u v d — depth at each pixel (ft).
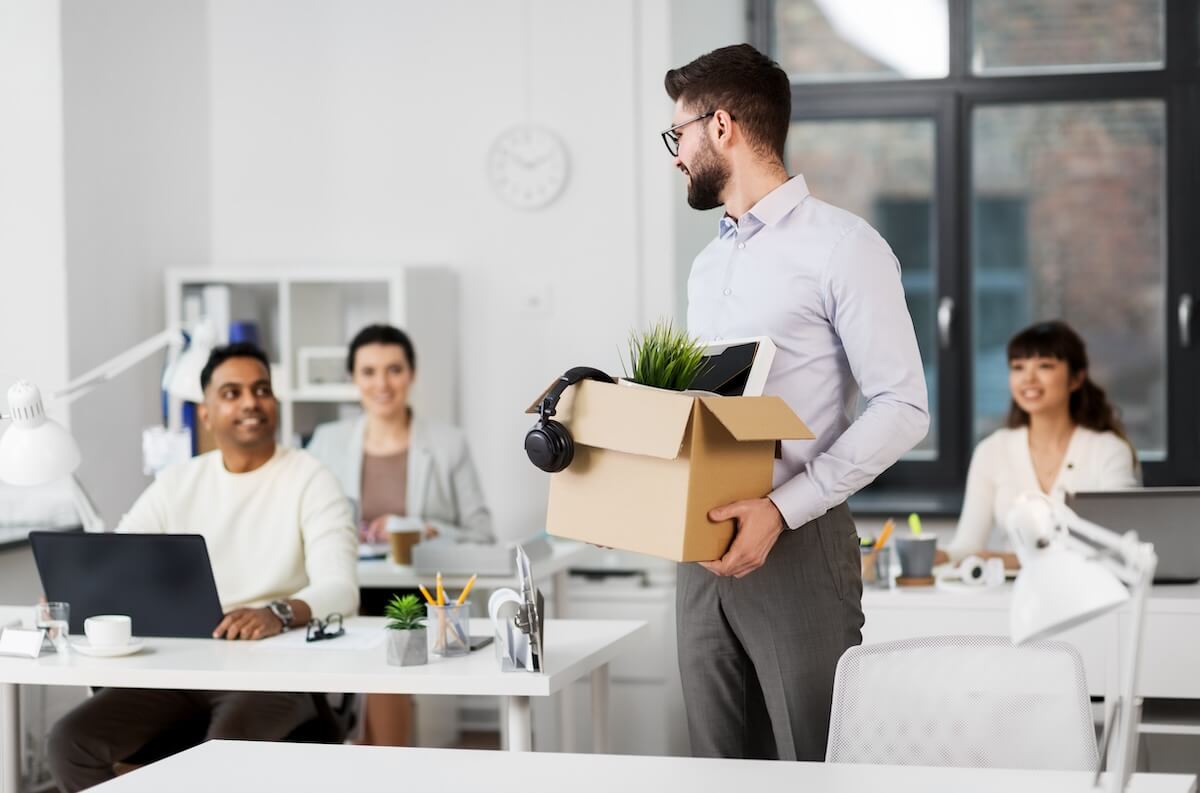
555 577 12.94
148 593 8.79
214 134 16.69
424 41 16.19
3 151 14.26
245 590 10.00
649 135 15.67
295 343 16.06
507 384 16.05
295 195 16.52
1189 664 9.34
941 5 16.44
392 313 15.19
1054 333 12.21
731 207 7.32
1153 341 16.28
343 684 7.70
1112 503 9.80
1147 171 16.24
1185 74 15.99
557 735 13.53
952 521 15.65
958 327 16.49
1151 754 9.84
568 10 15.80
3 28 14.21
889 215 16.66
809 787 5.14
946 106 16.39
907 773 5.30
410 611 8.00
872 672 6.30
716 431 6.21
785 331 7.09
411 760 5.60
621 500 6.33
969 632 9.82
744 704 7.46
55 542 8.89
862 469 6.77
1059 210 16.38
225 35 16.65
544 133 15.84
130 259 15.25
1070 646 6.17
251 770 5.50
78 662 8.21
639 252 15.70
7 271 14.29
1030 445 12.49
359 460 13.74
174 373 11.14
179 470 10.32
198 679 7.84
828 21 16.69
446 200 16.16
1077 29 16.25
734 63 7.14
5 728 8.51
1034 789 5.05
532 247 15.94
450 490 13.74
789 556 7.03
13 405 8.68
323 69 16.43
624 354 15.71
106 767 9.13
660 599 13.55
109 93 14.90
